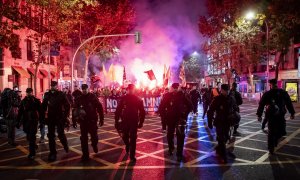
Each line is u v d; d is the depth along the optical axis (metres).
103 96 20.27
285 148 8.73
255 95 37.25
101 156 7.95
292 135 11.07
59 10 17.81
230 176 6.11
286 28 17.19
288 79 35.56
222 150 7.22
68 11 18.05
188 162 7.25
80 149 8.95
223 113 7.30
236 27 33.56
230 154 8.00
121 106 7.54
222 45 37.34
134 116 7.45
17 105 9.73
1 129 12.30
